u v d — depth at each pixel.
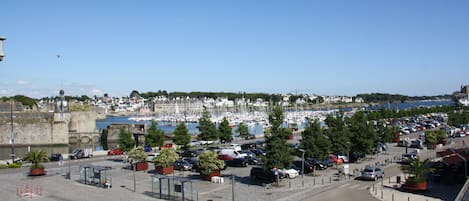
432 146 87.12
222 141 101.75
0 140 140.38
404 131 120.19
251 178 54.56
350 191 45.91
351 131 69.44
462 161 48.44
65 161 74.06
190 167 61.59
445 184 49.09
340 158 67.00
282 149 50.03
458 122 139.38
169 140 124.69
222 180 51.47
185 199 42.44
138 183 52.06
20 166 68.12
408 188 45.47
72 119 167.62
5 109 157.75
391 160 69.69
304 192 45.81
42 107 198.50
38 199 43.59
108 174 59.06
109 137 151.25
